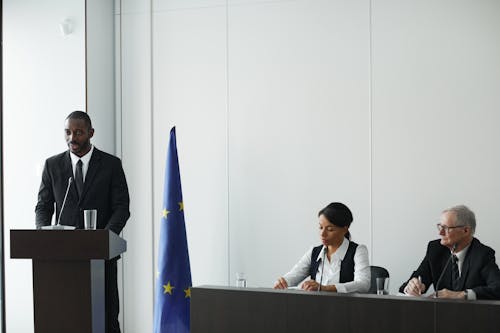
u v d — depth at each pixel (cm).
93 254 353
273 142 583
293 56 581
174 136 568
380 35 557
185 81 612
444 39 541
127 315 620
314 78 574
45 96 598
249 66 593
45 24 601
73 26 594
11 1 605
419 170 545
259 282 584
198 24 609
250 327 350
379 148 555
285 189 579
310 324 337
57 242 355
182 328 533
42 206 475
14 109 601
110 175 481
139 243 619
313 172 571
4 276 590
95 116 602
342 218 429
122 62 626
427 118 544
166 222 550
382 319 322
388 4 556
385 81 555
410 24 550
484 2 533
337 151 566
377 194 554
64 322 363
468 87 535
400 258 547
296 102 578
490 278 396
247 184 589
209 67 605
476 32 534
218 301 357
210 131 602
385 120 554
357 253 432
